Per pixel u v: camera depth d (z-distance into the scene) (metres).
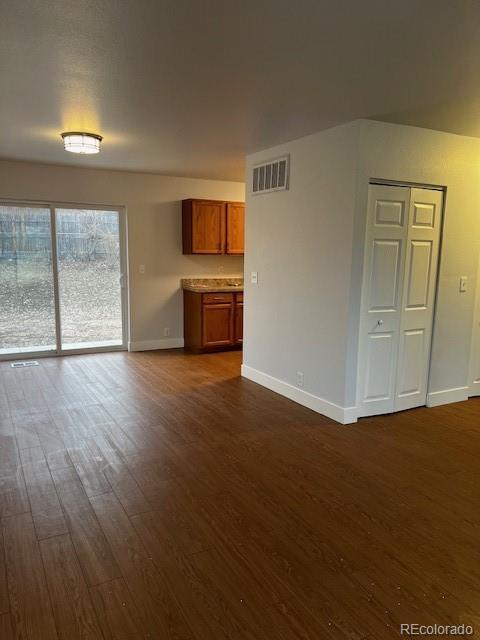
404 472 2.95
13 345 5.70
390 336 3.86
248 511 2.48
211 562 2.07
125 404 4.14
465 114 3.25
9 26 2.03
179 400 4.27
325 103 3.03
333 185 3.64
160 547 2.16
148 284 6.27
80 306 6.01
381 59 2.35
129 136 3.98
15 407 4.02
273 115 3.31
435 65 2.41
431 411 4.08
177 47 2.23
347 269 3.56
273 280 4.48
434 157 3.75
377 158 3.47
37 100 3.05
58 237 5.75
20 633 1.67
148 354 6.14
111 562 2.05
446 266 4.04
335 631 1.70
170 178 6.19
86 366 5.46
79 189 5.65
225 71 2.54
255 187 4.66
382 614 1.78
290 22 1.97
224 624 1.73
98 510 2.46
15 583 1.92
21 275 5.62
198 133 3.86
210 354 6.18
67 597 1.84
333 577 1.99
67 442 3.31
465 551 2.18
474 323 4.36
